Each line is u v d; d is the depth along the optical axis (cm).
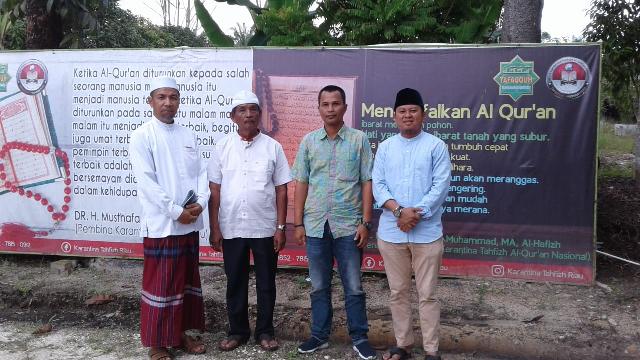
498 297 456
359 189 366
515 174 479
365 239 361
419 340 399
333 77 500
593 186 468
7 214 564
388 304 448
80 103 542
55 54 543
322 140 363
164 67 524
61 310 473
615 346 377
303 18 808
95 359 380
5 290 493
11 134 557
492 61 475
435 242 342
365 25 766
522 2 589
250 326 434
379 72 492
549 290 470
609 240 550
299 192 373
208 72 517
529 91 471
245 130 375
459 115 483
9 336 421
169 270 364
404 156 347
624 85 785
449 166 346
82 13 691
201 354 386
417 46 487
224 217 380
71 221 554
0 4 703
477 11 837
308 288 488
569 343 383
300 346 384
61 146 549
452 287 479
